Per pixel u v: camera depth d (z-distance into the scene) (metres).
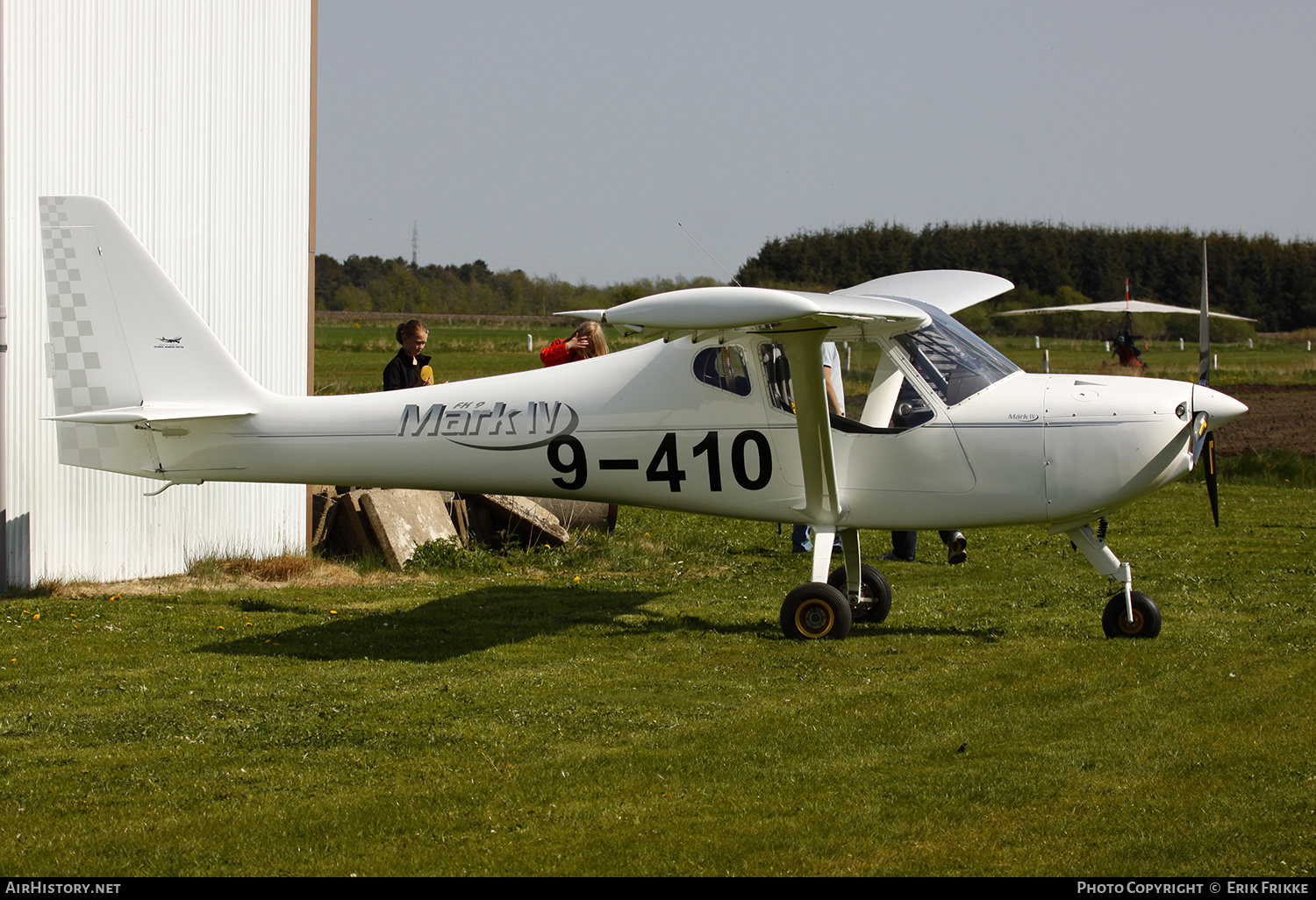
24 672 11.59
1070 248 110.69
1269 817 7.49
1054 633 13.20
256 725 9.82
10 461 15.16
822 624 13.07
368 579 17.45
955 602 15.30
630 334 11.21
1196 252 111.69
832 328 12.58
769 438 13.41
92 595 15.59
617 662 12.11
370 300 147.38
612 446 13.88
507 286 153.25
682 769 8.65
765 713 10.11
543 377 14.28
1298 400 52.81
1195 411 12.63
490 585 16.94
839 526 13.46
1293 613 14.02
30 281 15.27
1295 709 9.85
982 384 13.11
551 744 9.30
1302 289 111.12
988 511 13.03
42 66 15.27
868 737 9.36
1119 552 19.30
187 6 17.73
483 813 7.82
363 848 7.27
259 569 17.55
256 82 19.30
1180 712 9.82
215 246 18.47
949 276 16.89
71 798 8.10
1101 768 8.46
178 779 8.49
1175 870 6.77
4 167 14.77
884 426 13.15
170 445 14.81
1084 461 12.67
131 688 11.01
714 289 10.62
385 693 10.88
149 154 17.11
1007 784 8.16
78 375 14.69
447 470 14.46
